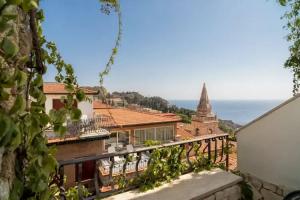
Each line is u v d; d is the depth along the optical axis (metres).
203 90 41.31
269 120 3.82
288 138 3.54
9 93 1.05
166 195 2.95
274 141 3.75
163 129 19.81
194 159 3.95
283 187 3.61
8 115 1.04
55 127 1.52
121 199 2.85
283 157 3.62
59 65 2.05
